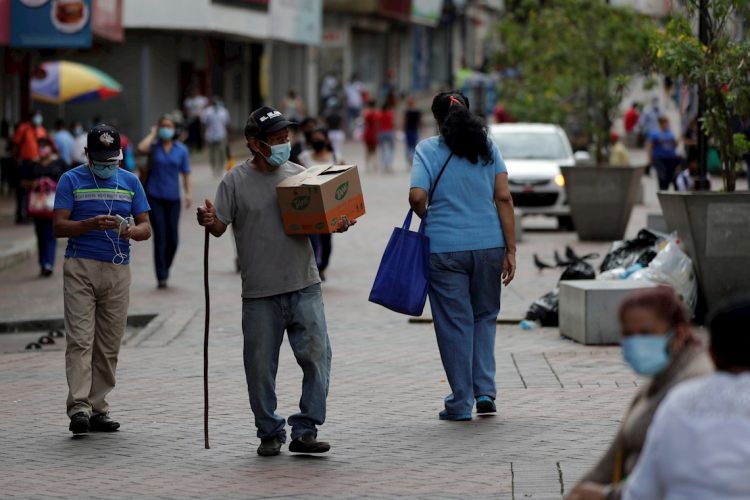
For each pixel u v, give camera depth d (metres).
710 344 5.15
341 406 12.49
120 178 11.71
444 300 11.57
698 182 18.36
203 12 54.06
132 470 10.26
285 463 10.36
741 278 16.33
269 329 10.48
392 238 11.50
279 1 64.19
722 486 4.86
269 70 70.44
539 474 9.70
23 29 33.66
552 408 12.12
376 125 51.91
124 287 11.68
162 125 21.23
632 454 5.57
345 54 81.38
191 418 12.16
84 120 54.19
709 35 17.14
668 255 16.48
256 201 10.40
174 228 21.47
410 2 87.62
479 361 11.82
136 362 15.10
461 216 11.50
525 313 17.86
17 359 15.90
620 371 13.80
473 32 113.25
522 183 31.28
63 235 11.47
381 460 10.36
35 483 9.90
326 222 10.24
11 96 41.81
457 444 10.80
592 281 16.20
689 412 4.95
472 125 11.52
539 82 37.53
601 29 30.16
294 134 22.25
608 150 31.44
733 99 16.45
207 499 9.32
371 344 16.05
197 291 21.17
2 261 24.77
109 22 37.88
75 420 11.36
